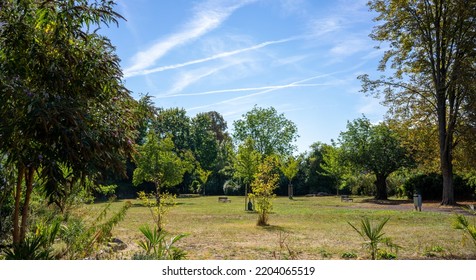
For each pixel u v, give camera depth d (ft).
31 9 19.03
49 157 17.43
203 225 49.88
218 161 209.15
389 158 125.18
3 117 17.04
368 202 111.34
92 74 19.58
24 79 18.33
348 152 131.13
